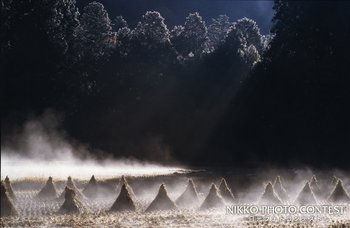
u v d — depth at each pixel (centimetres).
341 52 7525
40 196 4034
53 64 9231
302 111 7675
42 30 9131
